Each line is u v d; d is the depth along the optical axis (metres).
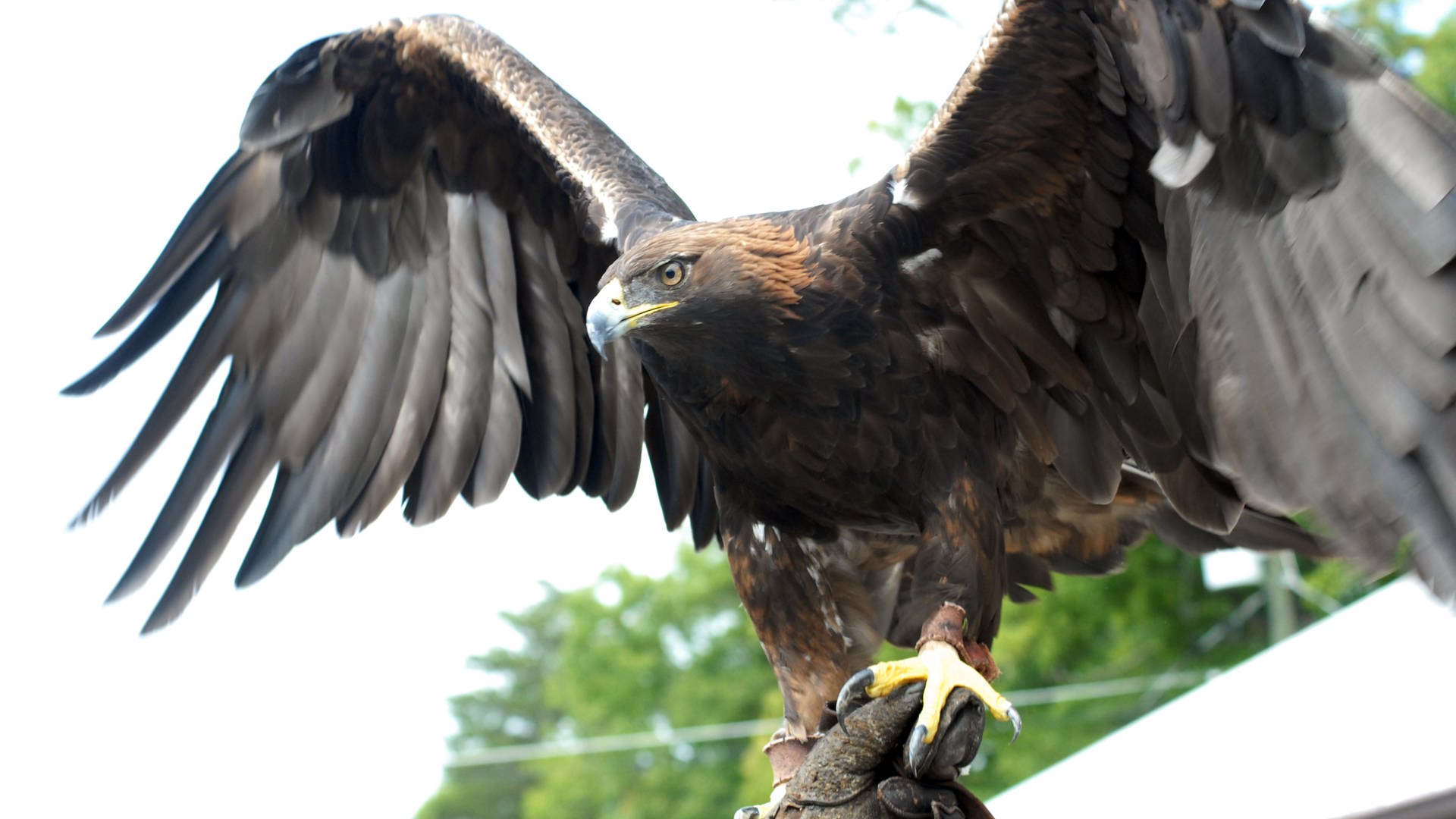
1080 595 26.02
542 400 7.33
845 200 6.03
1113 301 5.98
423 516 7.09
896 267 5.94
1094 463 6.16
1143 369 6.01
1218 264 5.25
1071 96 5.59
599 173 6.84
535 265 7.38
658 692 41.34
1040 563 6.69
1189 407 5.84
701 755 38.97
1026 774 26.02
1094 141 5.69
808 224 6.02
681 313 5.91
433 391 7.23
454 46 7.03
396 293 7.26
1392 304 4.78
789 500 6.22
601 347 5.96
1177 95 5.16
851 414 5.96
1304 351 4.99
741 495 6.35
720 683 39.22
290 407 6.97
